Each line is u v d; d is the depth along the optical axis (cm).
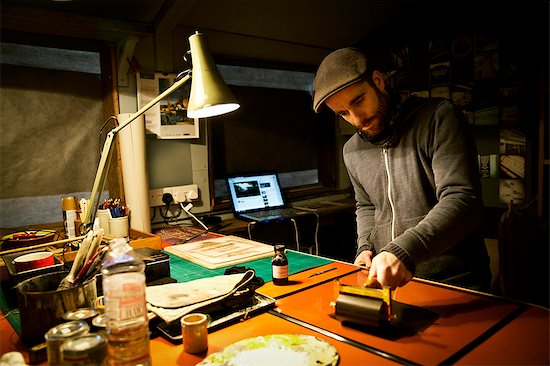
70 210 207
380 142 165
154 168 285
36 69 242
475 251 161
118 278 89
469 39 323
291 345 96
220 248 201
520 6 298
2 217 237
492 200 329
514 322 107
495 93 314
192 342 97
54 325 104
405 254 114
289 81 374
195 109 145
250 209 323
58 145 252
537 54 291
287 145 375
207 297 114
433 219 126
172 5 245
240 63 332
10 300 140
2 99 233
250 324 112
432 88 347
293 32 335
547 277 276
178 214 297
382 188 171
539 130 274
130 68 266
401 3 345
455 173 138
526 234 274
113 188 264
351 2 321
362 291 108
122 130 245
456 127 144
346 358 92
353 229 372
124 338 88
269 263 175
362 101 148
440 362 89
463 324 107
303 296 132
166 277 151
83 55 258
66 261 163
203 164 308
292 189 378
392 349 95
